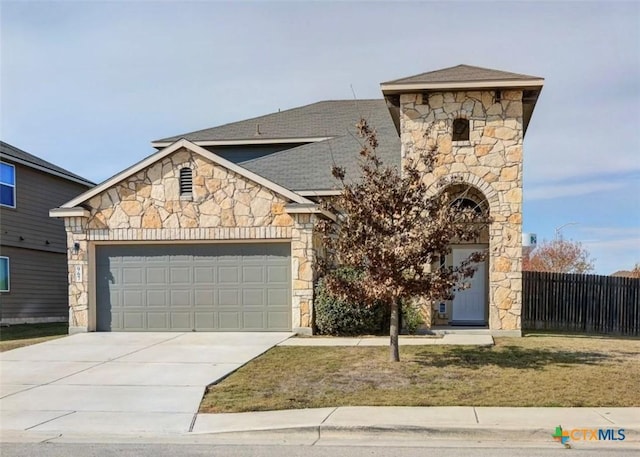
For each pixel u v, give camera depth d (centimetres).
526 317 1883
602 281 1825
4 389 998
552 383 945
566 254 3844
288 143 2373
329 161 1986
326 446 704
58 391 980
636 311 1764
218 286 1623
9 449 706
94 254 1667
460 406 830
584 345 1348
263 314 1605
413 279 1044
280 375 1045
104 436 759
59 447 712
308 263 1562
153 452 687
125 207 1644
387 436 741
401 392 908
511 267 1576
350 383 972
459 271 1084
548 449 683
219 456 668
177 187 1627
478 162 1599
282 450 689
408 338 1462
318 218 1572
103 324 1658
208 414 841
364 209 1062
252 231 1593
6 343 1495
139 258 1656
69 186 2570
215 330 1619
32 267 2319
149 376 1070
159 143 2427
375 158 1116
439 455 661
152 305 1644
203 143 2406
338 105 2673
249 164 2028
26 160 2241
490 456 655
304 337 1501
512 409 811
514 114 1596
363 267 1066
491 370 1048
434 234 1023
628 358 1166
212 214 1612
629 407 818
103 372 1114
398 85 1603
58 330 1869
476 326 1736
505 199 1586
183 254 1641
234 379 1028
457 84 1581
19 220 2231
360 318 1520
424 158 1151
